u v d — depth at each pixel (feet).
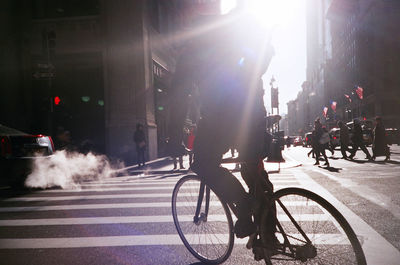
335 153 76.54
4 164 27.40
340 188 23.54
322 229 7.63
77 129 61.05
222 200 9.55
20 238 13.35
